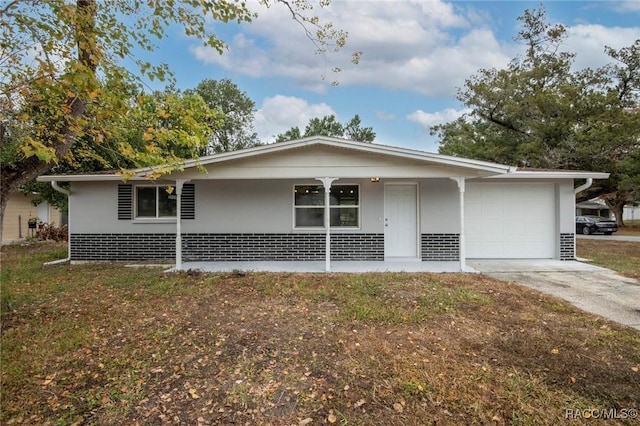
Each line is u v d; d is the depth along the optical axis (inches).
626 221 1369.3
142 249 376.5
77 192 377.4
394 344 155.3
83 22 141.1
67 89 141.3
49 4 138.8
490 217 380.8
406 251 368.8
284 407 112.3
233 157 291.1
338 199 365.7
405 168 301.4
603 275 299.3
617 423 102.5
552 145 668.1
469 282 266.1
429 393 117.4
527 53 771.4
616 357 141.3
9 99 169.6
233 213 366.9
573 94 656.4
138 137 236.1
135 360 142.8
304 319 186.4
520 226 380.8
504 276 294.2
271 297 228.2
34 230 718.5
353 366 136.0
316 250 364.2
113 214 377.7
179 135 188.4
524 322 180.5
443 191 362.3
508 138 753.6
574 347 150.6
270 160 303.3
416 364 136.9
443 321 182.4
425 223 362.6
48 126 185.2
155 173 198.8
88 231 378.3
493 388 119.9
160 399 117.0
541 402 112.1
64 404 114.6
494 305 208.8
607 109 634.2
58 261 372.2
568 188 372.8
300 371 133.5
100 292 243.1
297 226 366.9
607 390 118.3
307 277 284.2
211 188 367.6
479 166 287.3
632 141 582.6
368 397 116.6
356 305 207.5
